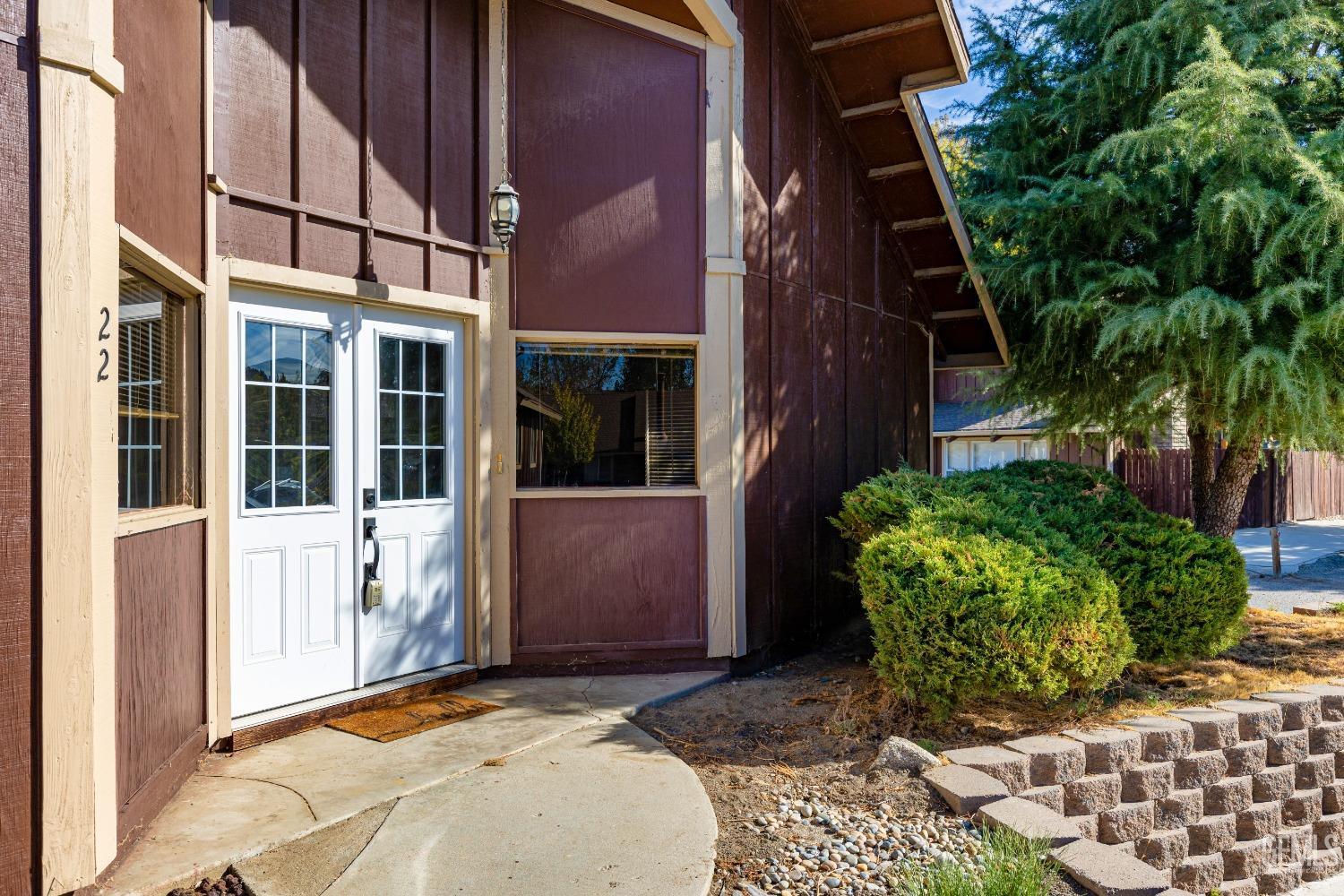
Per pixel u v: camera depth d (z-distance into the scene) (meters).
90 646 2.58
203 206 3.80
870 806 3.63
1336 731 5.16
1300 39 7.14
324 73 4.47
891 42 6.57
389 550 4.87
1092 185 7.27
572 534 5.48
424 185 4.98
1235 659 6.06
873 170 7.81
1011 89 9.89
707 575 5.63
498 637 5.36
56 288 2.52
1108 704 4.94
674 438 5.71
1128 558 5.47
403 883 2.82
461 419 5.28
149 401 3.31
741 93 5.86
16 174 2.47
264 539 4.23
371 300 4.67
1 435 2.42
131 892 2.68
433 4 5.01
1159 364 7.47
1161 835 4.40
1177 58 7.55
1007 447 14.62
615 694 5.02
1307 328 6.19
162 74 3.30
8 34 2.45
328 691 4.53
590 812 3.39
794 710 4.93
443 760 3.90
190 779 3.63
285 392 4.36
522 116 5.41
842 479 7.39
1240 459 7.91
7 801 2.43
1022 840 3.30
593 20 5.53
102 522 2.65
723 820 3.47
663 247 5.64
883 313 8.36
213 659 3.90
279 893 2.75
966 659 4.20
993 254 8.48
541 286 5.44
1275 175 6.72
